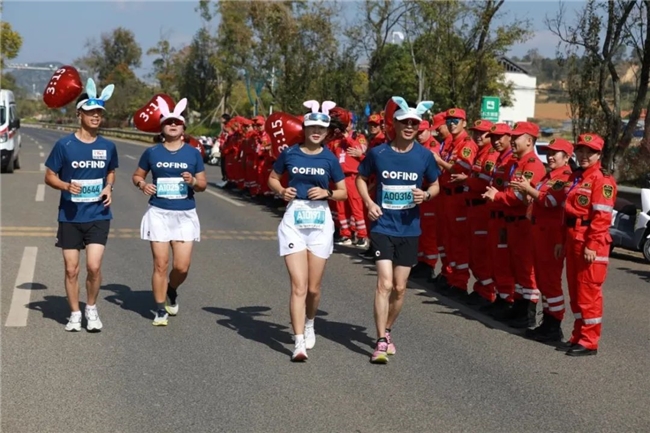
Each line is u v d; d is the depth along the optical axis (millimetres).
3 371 6621
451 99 23578
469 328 8578
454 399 6227
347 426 5594
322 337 7996
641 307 9930
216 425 5555
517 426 5691
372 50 30312
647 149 21344
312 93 33812
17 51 49344
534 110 85375
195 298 9516
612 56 17938
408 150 7211
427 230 11141
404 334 8250
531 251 8461
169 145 8141
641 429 5707
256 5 35969
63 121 103125
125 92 73750
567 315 9562
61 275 10539
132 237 13984
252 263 11875
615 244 14336
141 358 7086
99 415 5699
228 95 55594
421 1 23484
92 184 7691
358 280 10953
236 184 23844
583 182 7516
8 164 26719
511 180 8562
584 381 6793
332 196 7184
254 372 6766
